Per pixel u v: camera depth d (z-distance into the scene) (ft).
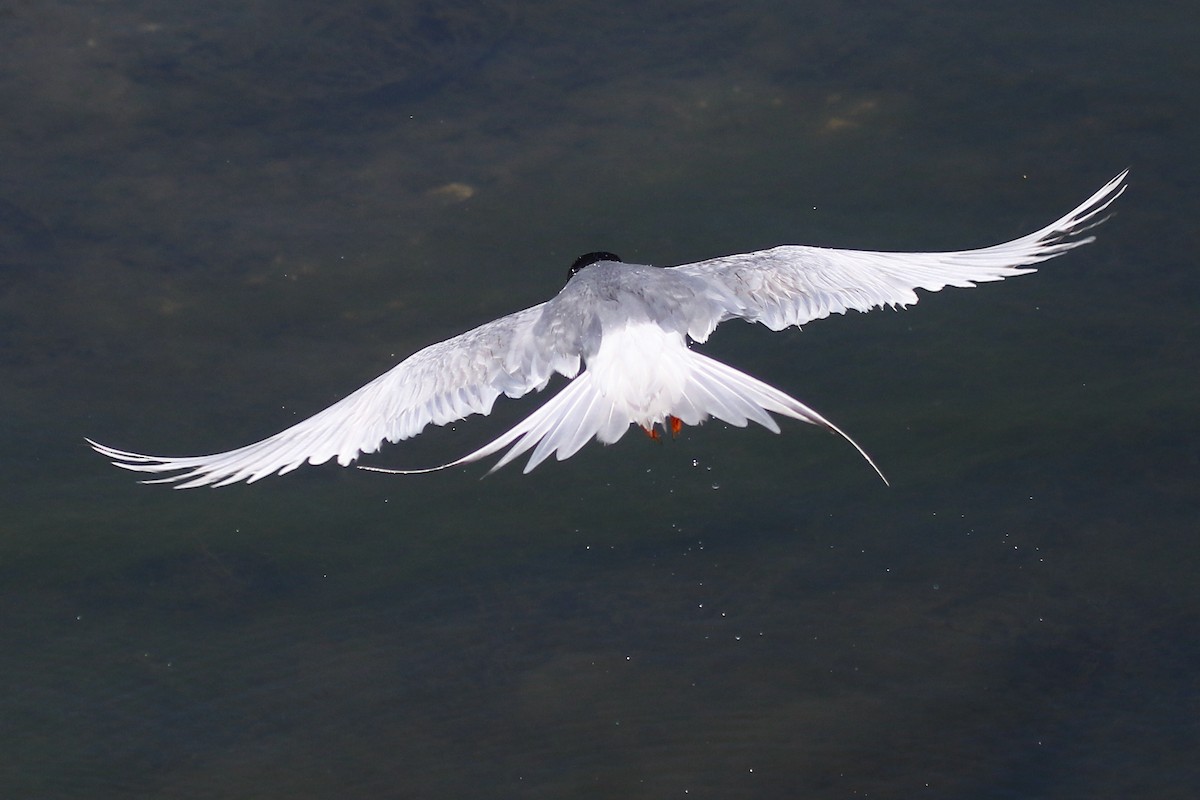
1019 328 53.72
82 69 61.36
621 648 45.37
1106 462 49.44
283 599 47.21
